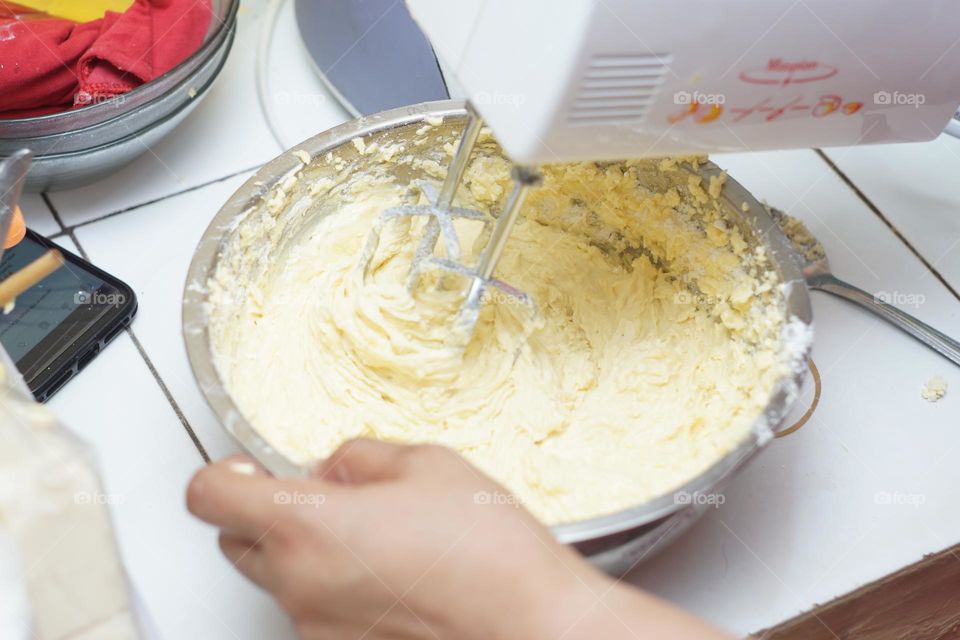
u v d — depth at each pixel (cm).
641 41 44
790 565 63
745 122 53
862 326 75
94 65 75
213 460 65
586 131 47
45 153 70
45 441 43
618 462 65
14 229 69
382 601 42
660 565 63
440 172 74
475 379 70
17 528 40
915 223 82
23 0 81
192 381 68
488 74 46
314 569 42
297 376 68
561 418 69
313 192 69
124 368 69
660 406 69
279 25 92
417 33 75
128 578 47
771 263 63
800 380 57
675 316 73
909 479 68
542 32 43
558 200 75
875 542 65
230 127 85
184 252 76
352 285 69
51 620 42
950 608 77
